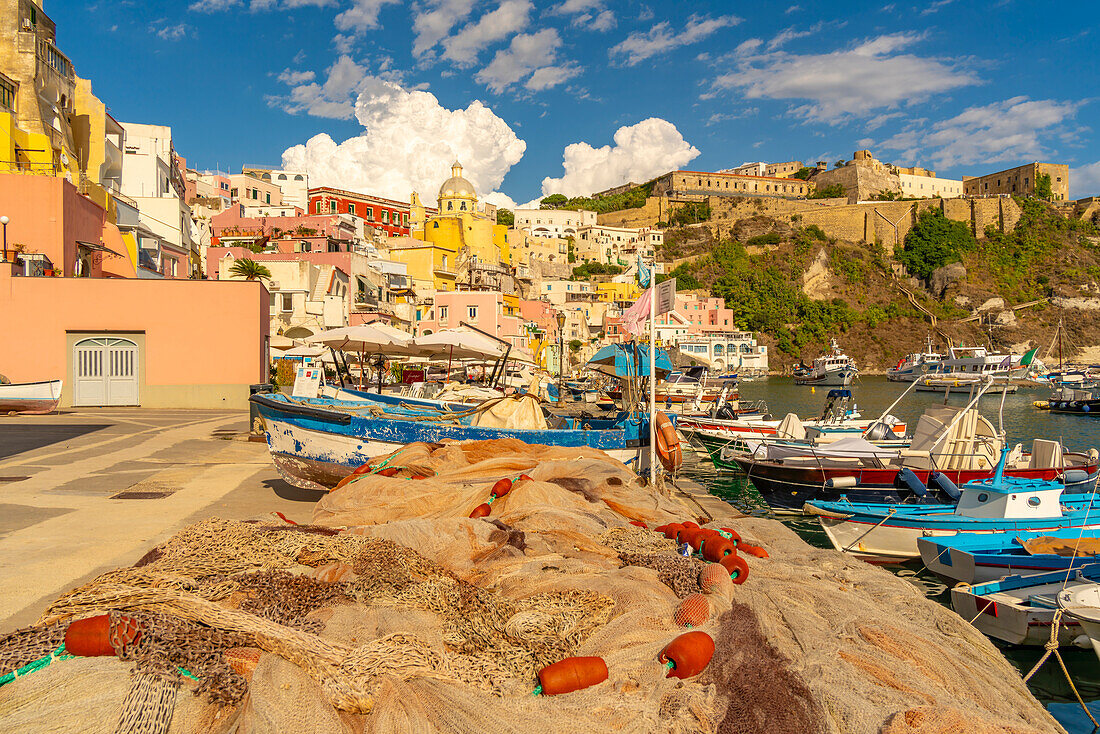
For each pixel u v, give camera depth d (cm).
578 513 716
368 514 747
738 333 12256
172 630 364
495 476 877
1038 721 420
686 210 16625
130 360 2673
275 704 322
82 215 2916
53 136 3550
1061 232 15175
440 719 336
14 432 1795
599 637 455
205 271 4941
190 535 563
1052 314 13475
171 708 331
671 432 1172
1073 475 1348
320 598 467
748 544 715
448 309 6309
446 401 1723
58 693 330
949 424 1498
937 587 1004
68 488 1083
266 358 3030
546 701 374
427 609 465
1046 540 973
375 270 5788
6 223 2548
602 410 3528
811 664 441
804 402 6366
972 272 14612
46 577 619
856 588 637
